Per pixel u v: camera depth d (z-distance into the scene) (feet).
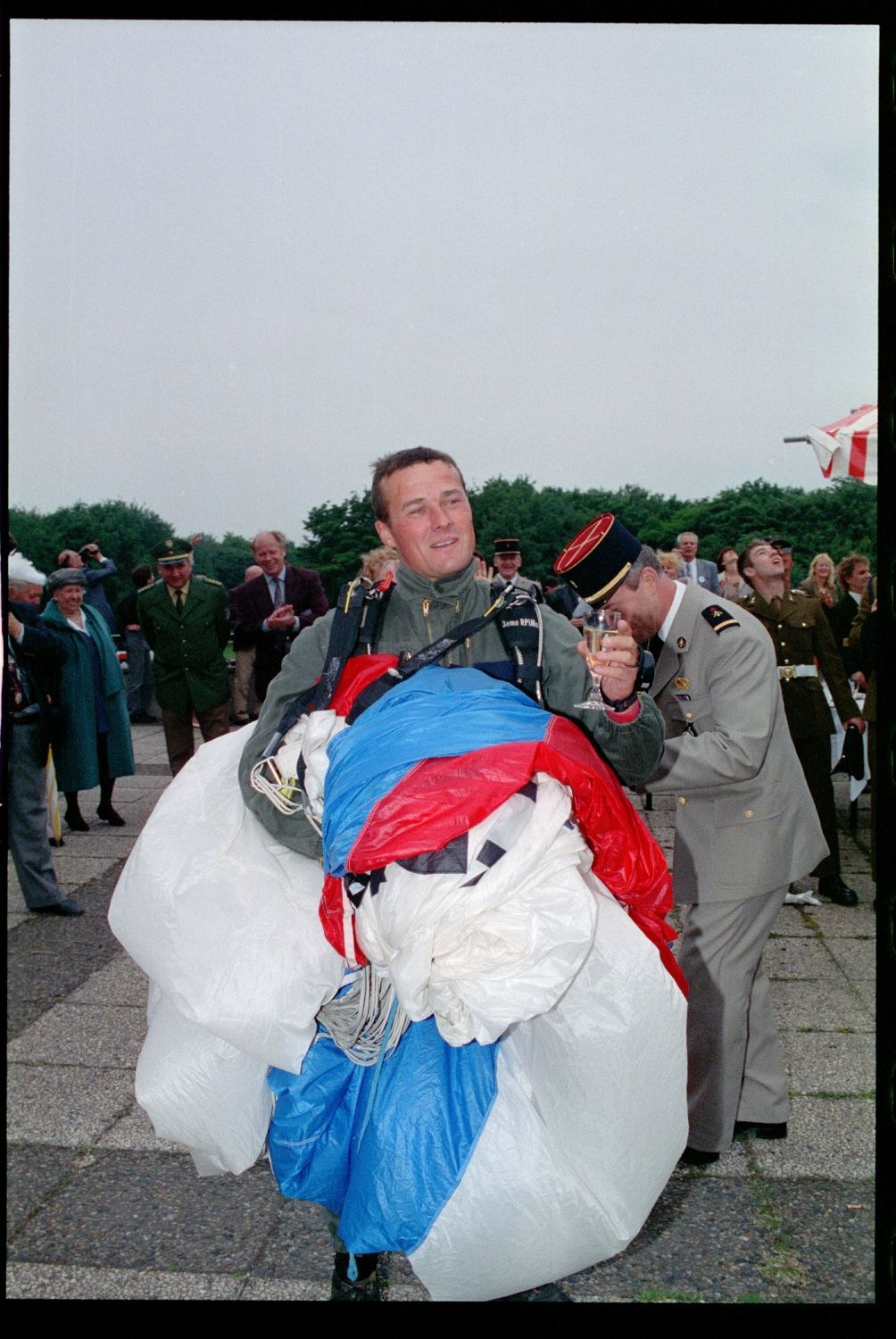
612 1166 6.42
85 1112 10.75
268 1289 7.98
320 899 7.02
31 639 19.44
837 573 28.78
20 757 16.66
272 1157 7.01
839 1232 8.66
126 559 65.41
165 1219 8.93
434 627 7.32
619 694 6.74
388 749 6.27
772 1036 9.89
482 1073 6.51
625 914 6.67
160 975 6.89
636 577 9.02
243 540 70.69
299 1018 6.74
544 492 79.61
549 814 6.22
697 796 9.16
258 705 32.09
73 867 19.99
